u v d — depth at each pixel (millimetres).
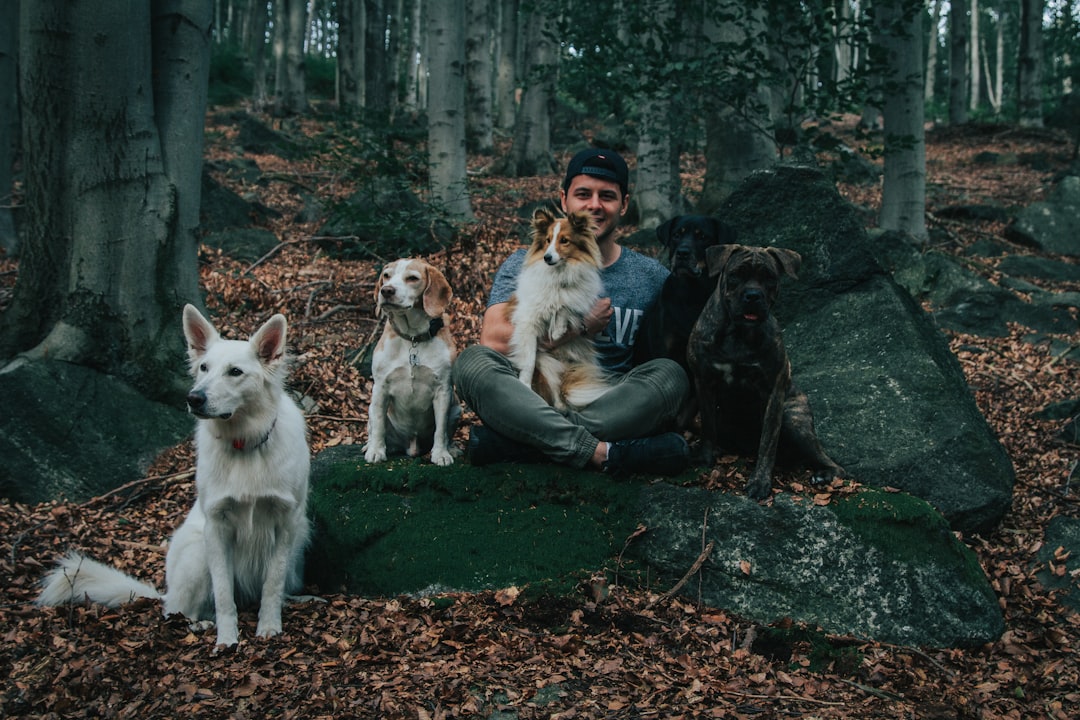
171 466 5684
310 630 3586
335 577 4156
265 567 3643
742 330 3908
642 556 3975
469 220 11492
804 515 3875
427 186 11656
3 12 10312
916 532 3805
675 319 4355
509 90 29344
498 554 3928
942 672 3424
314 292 8297
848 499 3922
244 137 21156
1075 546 4559
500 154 23484
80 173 5957
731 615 3742
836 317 5395
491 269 8977
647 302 4676
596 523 4059
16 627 3709
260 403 3500
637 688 3107
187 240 6398
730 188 10188
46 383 5555
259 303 8234
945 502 4504
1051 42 33000
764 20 8648
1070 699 3340
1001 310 9242
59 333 5895
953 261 10742
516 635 3445
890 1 8844
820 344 5340
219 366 3383
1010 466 5125
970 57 46406
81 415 5578
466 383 4145
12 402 5367
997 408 6918
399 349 4434
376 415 4535
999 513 4590
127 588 3916
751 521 3900
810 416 4234
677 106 9141
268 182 16031
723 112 10117
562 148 24266
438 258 9055
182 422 6023
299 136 23109
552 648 3361
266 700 2992
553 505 4117
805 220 5574
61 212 5996
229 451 3512
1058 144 23844
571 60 9195
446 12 11539
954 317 9094
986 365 7879
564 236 4312
